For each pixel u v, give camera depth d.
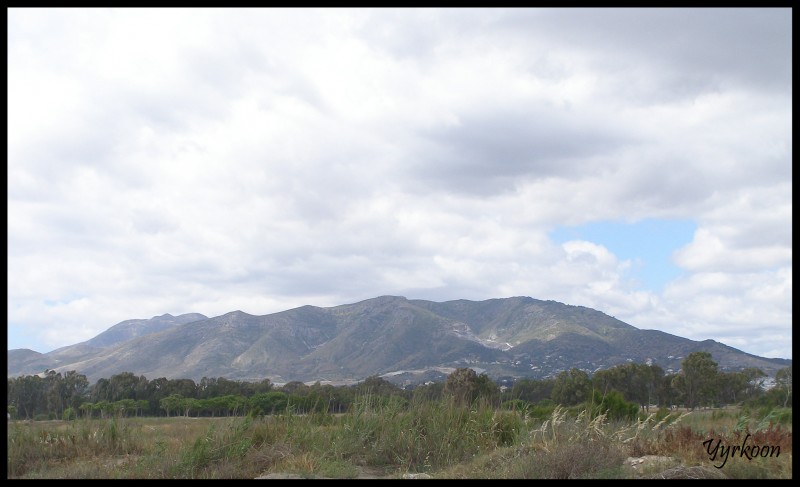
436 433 13.29
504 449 12.73
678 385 31.59
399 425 13.35
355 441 13.02
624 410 18.62
